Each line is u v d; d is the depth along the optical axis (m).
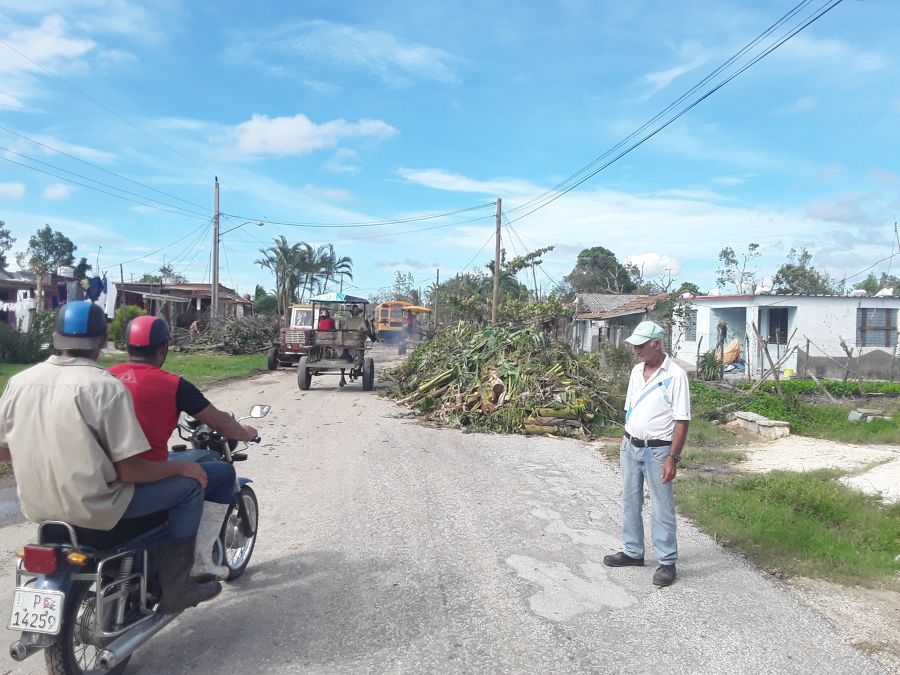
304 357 17.39
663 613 4.50
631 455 5.23
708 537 6.08
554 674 3.72
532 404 11.67
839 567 5.29
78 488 3.22
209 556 4.11
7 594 4.71
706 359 20.19
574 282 58.88
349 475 8.15
